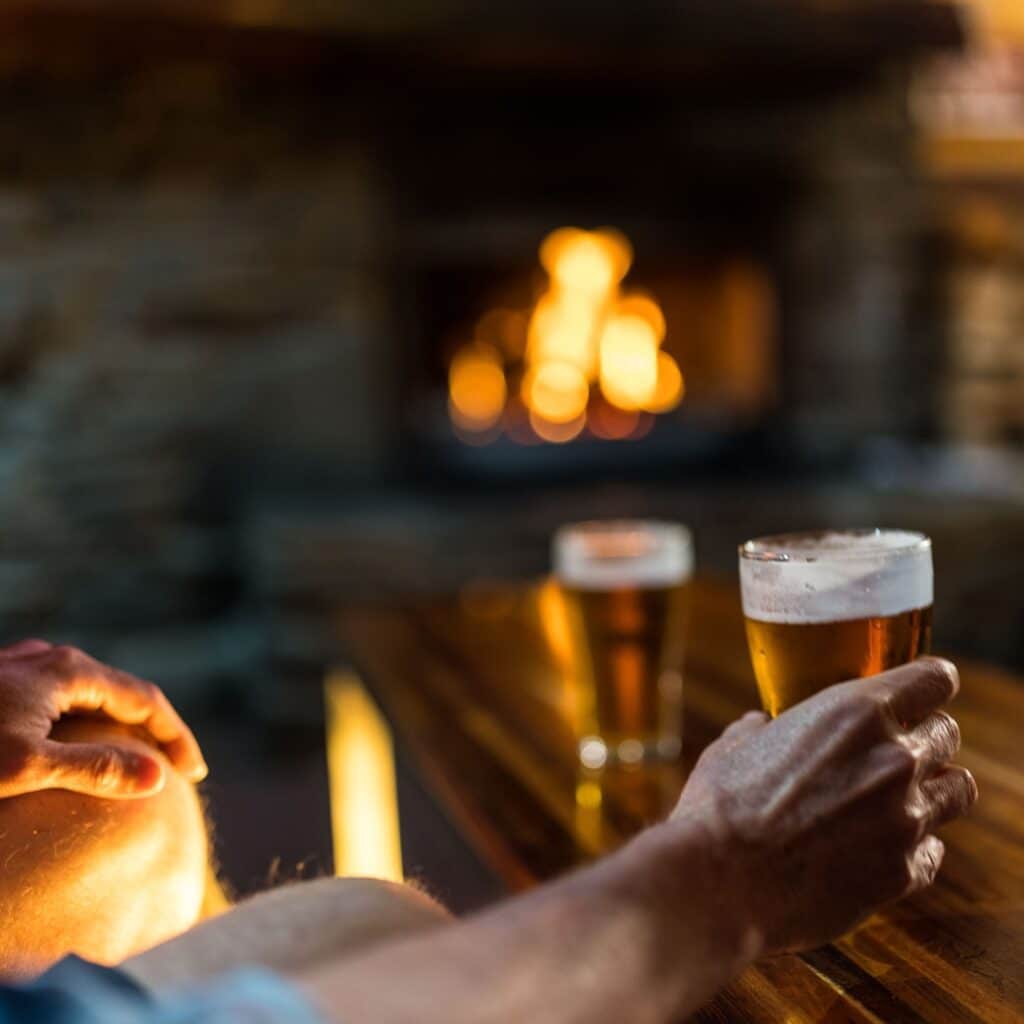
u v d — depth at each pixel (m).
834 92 4.31
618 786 1.08
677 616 1.15
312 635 3.70
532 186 4.16
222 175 3.93
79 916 0.76
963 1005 0.64
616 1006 0.43
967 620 4.03
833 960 0.70
